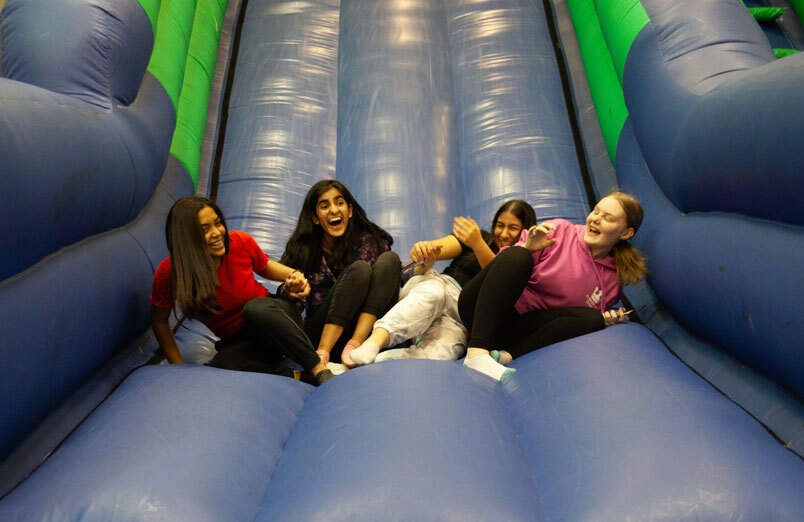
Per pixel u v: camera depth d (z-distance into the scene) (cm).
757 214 180
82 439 148
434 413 146
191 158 298
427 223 289
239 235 212
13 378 142
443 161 314
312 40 370
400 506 119
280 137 320
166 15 301
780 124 158
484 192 299
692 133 207
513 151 312
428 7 384
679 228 221
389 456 131
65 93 200
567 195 297
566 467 136
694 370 189
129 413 154
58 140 164
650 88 247
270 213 290
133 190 215
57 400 166
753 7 356
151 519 121
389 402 151
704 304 194
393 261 210
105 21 212
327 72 356
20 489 135
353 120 328
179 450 138
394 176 302
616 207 205
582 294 208
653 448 133
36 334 151
